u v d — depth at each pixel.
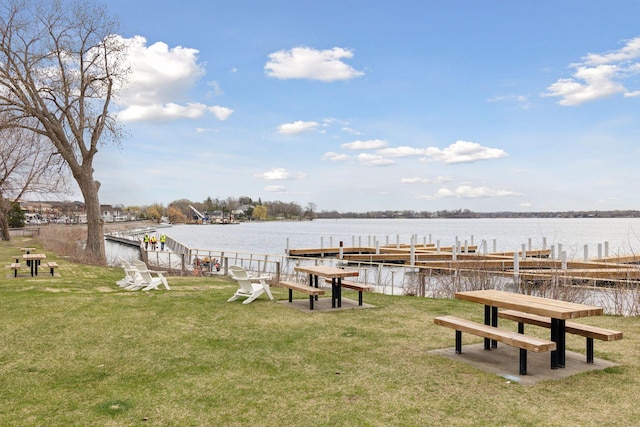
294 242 71.00
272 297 12.61
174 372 6.59
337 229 144.38
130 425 4.91
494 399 5.45
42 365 6.96
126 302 12.10
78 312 10.75
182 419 5.03
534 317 7.43
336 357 7.22
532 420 4.88
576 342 8.06
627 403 5.31
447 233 105.69
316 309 11.22
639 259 31.97
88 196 29.09
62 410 5.30
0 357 7.36
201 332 8.88
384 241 73.31
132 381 6.25
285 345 7.93
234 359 7.17
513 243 63.22
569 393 5.62
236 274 12.26
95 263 26.05
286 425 4.85
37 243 43.91
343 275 10.98
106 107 29.11
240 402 5.48
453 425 4.79
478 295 7.29
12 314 10.48
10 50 26.22
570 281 14.24
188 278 19.41
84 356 7.40
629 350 7.51
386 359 7.09
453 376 6.27
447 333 8.77
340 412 5.14
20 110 27.25
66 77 28.06
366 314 10.62
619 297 12.01
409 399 5.48
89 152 28.92
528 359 7.02
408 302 12.42
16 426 4.88
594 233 96.69
